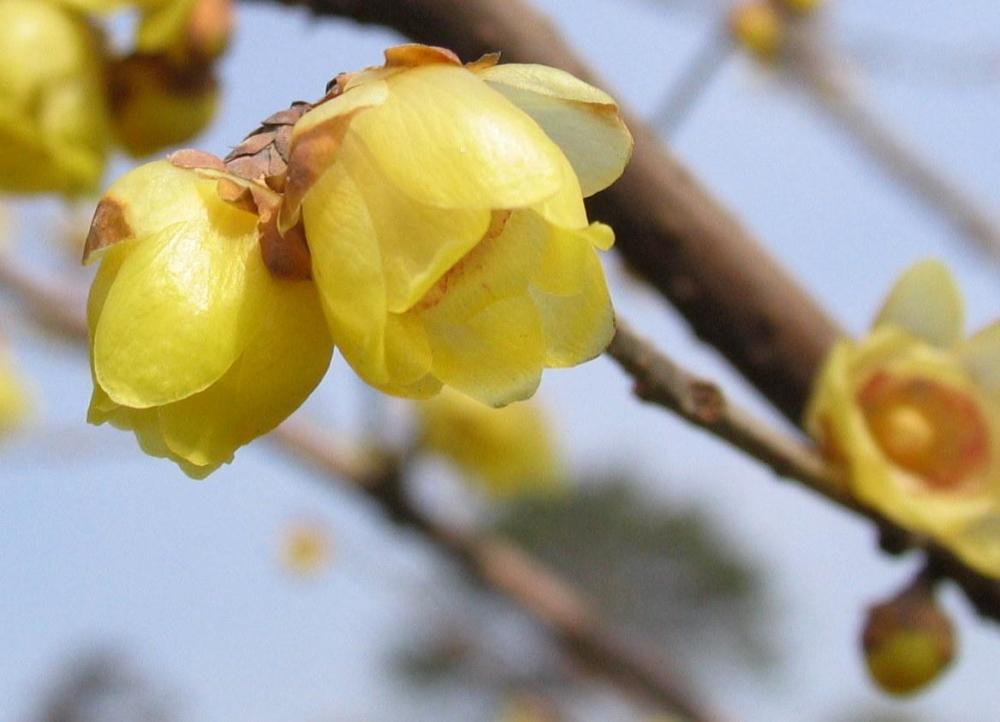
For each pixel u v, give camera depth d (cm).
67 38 27
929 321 27
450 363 23
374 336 22
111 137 27
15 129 26
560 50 26
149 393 22
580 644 44
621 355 24
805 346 27
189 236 23
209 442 23
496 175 22
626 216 26
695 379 25
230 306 22
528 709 51
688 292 27
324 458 40
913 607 27
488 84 23
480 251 23
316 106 22
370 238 22
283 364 23
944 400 27
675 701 45
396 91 22
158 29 27
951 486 27
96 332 22
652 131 27
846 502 26
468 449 45
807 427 27
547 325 23
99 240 23
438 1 26
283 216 22
